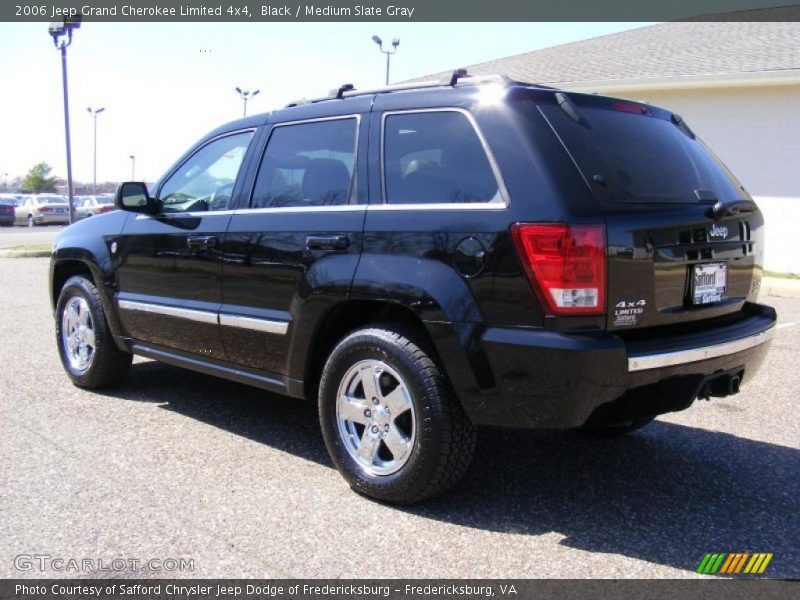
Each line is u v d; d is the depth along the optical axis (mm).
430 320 3236
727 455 4312
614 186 3209
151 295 4852
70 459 4090
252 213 4199
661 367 3150
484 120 3318
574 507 3572
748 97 12336
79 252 5387
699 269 3453
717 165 4016
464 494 3709
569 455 4305
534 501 3635
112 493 3648
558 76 14742
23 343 7168
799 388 5730
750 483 3896
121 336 5160
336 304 3643
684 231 3338
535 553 3109
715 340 3385
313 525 3336
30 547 3107
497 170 3207
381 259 3461
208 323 4391
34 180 81938
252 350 4164
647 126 3693
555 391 3000
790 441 4562
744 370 3689
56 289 5844
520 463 4168
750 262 3844
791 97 11938
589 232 2998
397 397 3461
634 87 13172
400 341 3416
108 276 5164
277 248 3943
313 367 3939
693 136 4066
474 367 3148
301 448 4332
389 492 3490
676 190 3482
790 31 13719
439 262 3270
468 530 3312
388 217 3500
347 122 3912
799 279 11195
